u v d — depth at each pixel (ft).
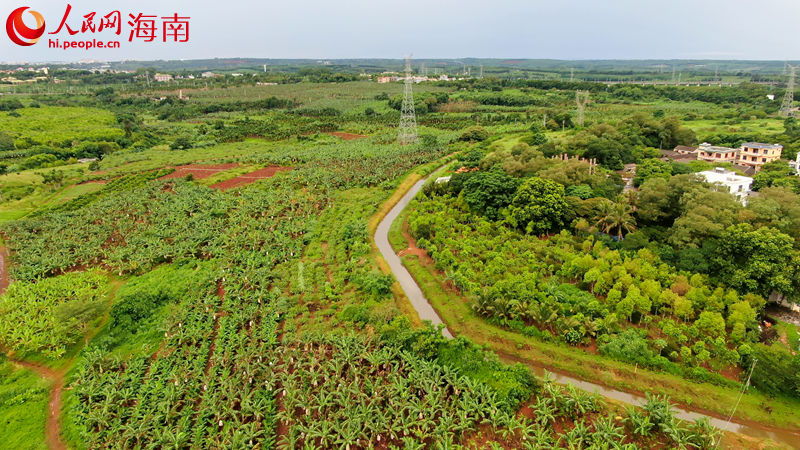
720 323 177.06
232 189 383.86
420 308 219.61
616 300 199.00
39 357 184.85
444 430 142.61
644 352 174.09
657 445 141.28
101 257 269.85
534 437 140.56
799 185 306.35
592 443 138.92
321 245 281.13
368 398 153.79
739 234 203.31
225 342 186.91
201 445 139.44
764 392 158.81
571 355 179.93
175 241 279.69
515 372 164.76
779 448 138.41
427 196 358.02
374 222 321.32
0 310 212.23
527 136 512.63
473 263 244.42
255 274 238.07
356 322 199.82
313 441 138.00
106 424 147.23
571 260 231.09
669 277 208.23
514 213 286.25
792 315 197.88
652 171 347.15
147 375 168.76
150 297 215.72
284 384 157.69
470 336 196.03
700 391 160.97
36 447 142.92
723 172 325.42
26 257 260.21
